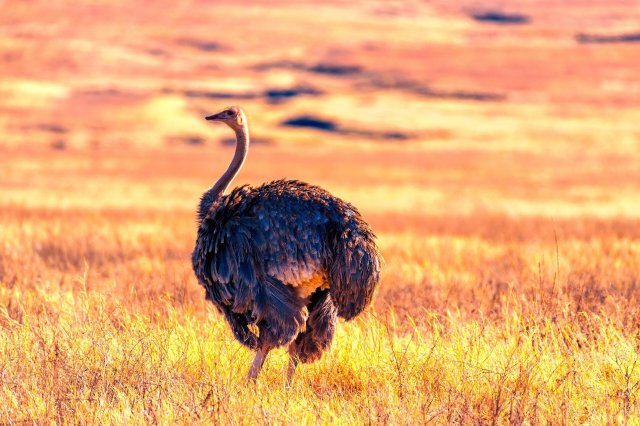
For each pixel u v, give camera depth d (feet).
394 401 84.23
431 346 100.07
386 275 154.20
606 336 101.04
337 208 96.02
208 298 99.66
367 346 100.94
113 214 340.39
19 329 105.19
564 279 137.69
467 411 80.69
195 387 88.89
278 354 104.94
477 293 131.34
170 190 637.71
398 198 607.78
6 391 84.64
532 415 79.92
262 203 95.71
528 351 96.68
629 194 626.23
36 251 179.93
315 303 98.17
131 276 149.89
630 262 159.84
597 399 85.05
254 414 80.48
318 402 85.56
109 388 87.51
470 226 311.27
